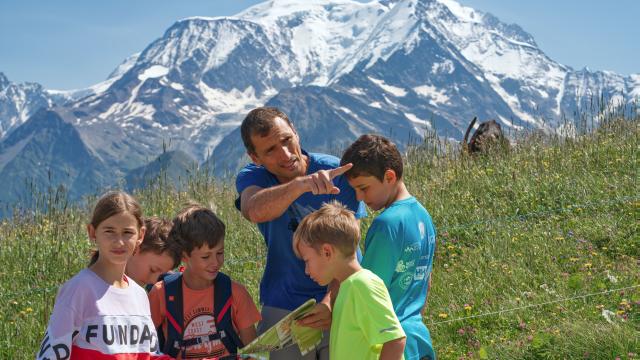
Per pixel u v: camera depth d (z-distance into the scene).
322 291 5.12
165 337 4.94
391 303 4.53
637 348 6.25
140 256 4.91
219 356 4.91
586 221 10.09
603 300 7.63
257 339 4.61
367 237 4.90
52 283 9.44
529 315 7.58
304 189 4.61
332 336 4.55
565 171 12.20
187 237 4.80
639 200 10.45
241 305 5.01
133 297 4.46
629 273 8.25
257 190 5.16
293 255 5.12
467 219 10.84
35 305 8.66
